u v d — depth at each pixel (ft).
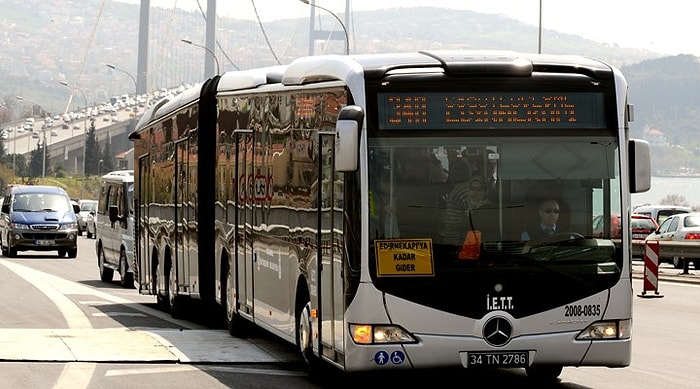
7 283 173.58
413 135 67.10
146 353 87.40
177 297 120.26
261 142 87.81
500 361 66.69
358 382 76.84
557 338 67.10
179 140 118.83
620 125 68.69
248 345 93.15
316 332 73.97
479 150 67.41
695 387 75.36
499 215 67.10
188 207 112.98
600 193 68.08
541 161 67.77
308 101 76.07
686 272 216.13
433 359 66.28
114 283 183.42
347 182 67.46
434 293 66.33
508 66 67.97
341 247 68.44
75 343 92.58
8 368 80.48
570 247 67.46
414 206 66.64
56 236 258.98
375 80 67.41
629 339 68.08
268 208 85.35
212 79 107.45
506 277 66.80
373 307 66.13
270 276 84.79
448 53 69.56
